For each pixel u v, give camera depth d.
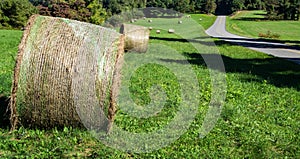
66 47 7.89
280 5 99.12
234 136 8.62
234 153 7.63
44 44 7.85
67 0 55.94
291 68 21.53
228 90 13.10
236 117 10.02
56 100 7.85
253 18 104.62
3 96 10.65
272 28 74.81
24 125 8.17
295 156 7.72
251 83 15.35
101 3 58.94
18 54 7.80
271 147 8.17
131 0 56.88
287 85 15.53
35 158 6.95
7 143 7.41
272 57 27.47
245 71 19.09
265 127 9.38
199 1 101.25
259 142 8.20
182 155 7.41
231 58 26.11
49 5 55.19
